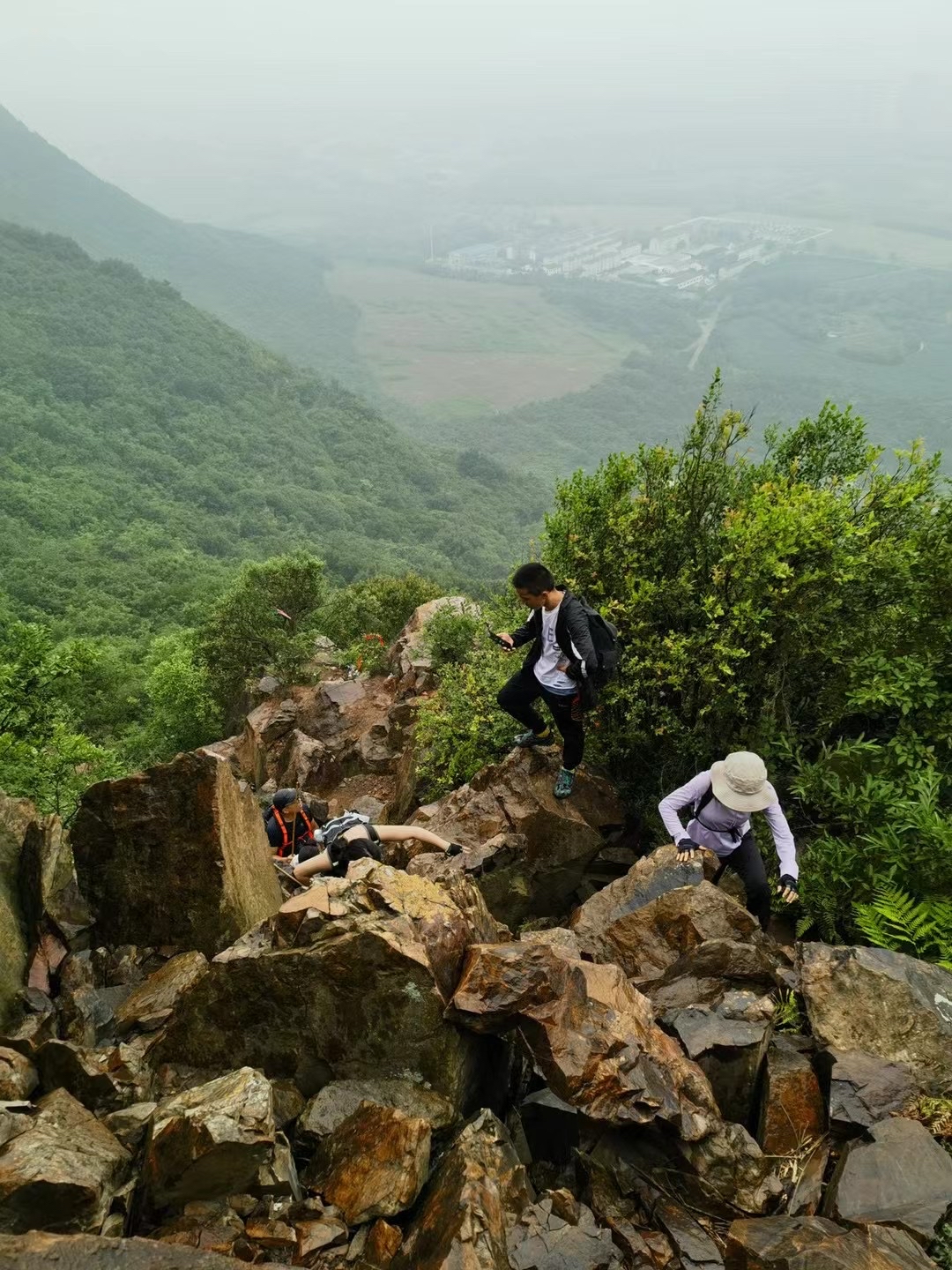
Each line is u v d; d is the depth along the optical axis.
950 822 5.11
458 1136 3.10
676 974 4.16
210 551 149.00
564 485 7.71
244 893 4.88
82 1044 3.80
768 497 6.63
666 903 4.57
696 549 7.16
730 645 6.46
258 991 3.49
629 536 7.11
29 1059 3.47
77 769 11.84
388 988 3.37
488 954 3.49
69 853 4.68
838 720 6.73
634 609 6.83
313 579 23.44
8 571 90.38
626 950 4.50
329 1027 3.44
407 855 7.10
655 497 7.32
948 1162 3.04
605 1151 3.20
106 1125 3.13
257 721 16.78
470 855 6.41
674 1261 2.84
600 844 6.66
